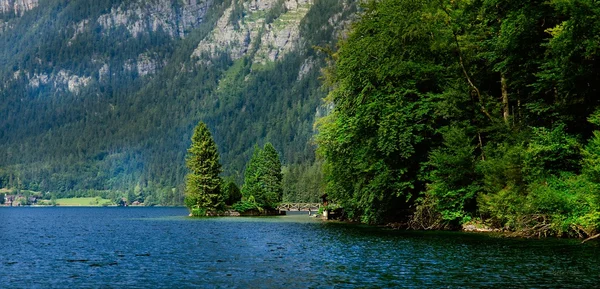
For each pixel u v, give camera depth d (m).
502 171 34.47
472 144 40.75
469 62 41.03
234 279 19.19
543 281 17.61
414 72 41.16
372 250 27.11
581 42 29.06
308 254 26.53
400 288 16.84
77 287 18.25
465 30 40.69
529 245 27.83
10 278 20.31
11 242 39.62
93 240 40.34
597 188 27.44
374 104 39.84
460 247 27.52
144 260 25.52
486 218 38.34
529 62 35.25
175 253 28.50
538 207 31.73
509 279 18.05
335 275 19.52
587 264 21.09
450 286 17.02
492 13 36.91
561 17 32.41
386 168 41.81
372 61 41.16
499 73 40.84
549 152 33.44
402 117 38.88
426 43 40.94
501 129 37.25
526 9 32.91
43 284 18.94
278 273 20.38
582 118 33.62
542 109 34.69
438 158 38.25
